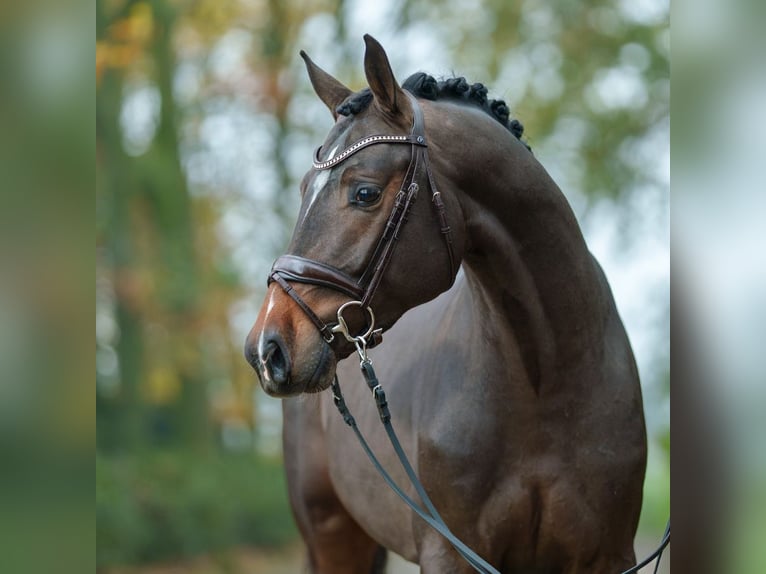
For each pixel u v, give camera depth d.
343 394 6.99
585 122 23.36
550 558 5.62
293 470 8.07
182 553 20.78
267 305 4.77
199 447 23.58
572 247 5.37
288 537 22.94
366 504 6.71
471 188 5.14
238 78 24.09
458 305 5.95
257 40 24.25
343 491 7.11
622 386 5.60
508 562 5.68
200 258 23.09
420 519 5.76
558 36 23.44
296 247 4.84
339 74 23.25
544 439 5.41
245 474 23.05
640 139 23.23
